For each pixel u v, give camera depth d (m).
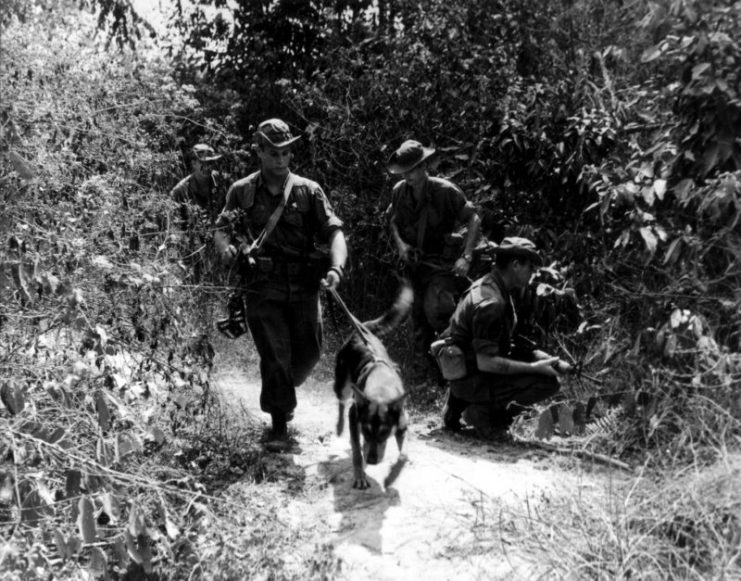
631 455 4.45
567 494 3.76
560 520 3.46
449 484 4.18
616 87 7.12
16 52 3.87
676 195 4.48
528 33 8.70
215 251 5.60
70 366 3.68
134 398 3.91
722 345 4.36
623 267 5.65
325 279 4.77
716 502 3.19
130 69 5.47
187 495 3.80
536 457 4.60
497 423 5.09
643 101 6.34
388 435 3.97
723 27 4.41
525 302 5.20
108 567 3.22
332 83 8.58
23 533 2.98
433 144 7.80
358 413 4.09
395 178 7.83
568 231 6.28
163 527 3.52
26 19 4.00
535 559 3.22
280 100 9.62
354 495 4.11
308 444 4.97
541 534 3.35
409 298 5.23
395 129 7.99
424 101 7.84
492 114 7.30
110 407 3.73
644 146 6.16
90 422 3.62
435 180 5.92
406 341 6.71
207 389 4.68
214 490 4.14
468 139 7.52
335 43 9.08
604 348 5.09
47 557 2.98
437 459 4.61
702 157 4.48
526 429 5.24
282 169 4.77
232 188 4.99
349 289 7.89
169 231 4.88
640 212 4.77
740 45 4.38
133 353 4.77
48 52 4.22
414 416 5.63
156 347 4.41
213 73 10.71
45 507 2.96
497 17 8.43
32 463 3.15
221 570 3.29
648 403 4.24
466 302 4.96
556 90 7.09
